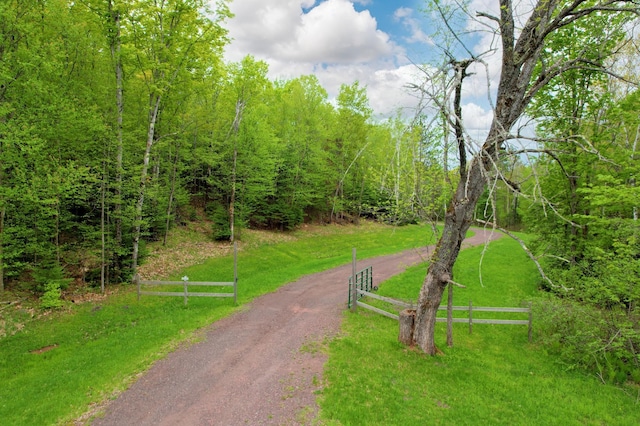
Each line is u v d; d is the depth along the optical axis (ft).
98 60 53.06
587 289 36.22
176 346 35.94
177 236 79.36
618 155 43.62
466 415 26.37
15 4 41.42
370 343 36.40
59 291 45.14
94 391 28.04
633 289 32.27
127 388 28.50
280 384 28.96
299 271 70.33
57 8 45.21
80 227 49.78
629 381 33.37
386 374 30.71
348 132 109.09
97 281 52.39
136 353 34.35
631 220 35.73
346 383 28.94
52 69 40.52
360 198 126.00
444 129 28.17
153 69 55.31
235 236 88.63
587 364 35.37
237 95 78.13
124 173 50.70
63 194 43.65
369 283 59.62
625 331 32.27
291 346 35.96
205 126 78.18
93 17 50.60
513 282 64.44
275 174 90.84
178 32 55.83
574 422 26.55
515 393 29.94
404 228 131.85
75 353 35.35
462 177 31.94
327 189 121.90
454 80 24.85
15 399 27.27
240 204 85.15
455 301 53.88
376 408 26.08
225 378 29.91
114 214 51.85
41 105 40.83
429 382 30.14
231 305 48.57
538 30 27.96
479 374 32.27
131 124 58.70
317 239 105.09
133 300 48.96
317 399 26.89
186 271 62.75
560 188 52.11
